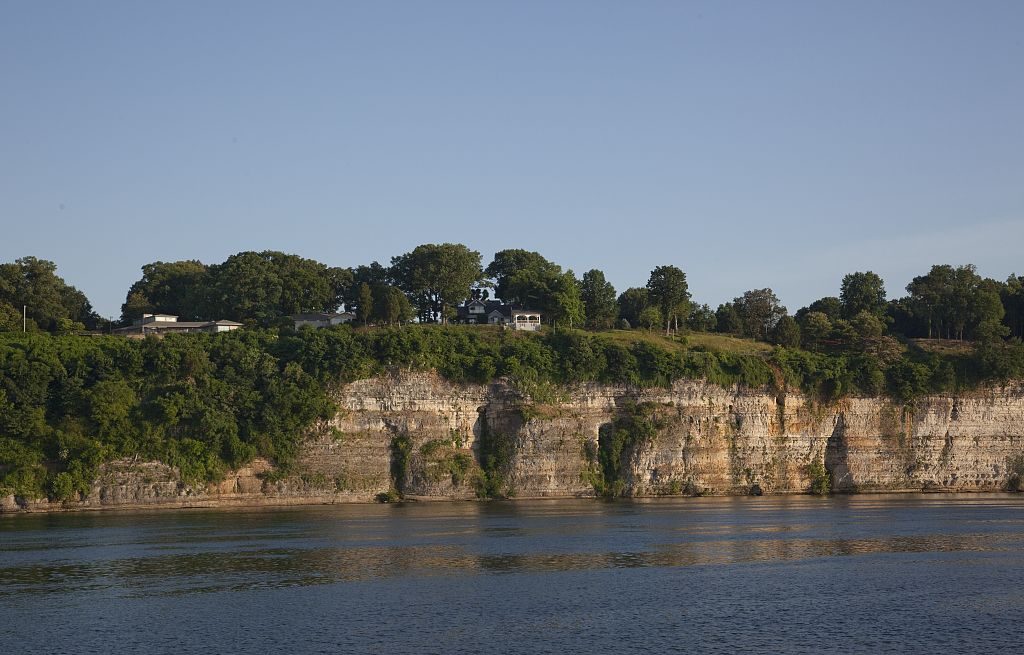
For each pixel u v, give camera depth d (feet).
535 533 326.03
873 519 369.71
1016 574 257.14
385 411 460.14
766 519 369.30
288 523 355.77
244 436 434.30
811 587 240.53
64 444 406.41
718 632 200.23
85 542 306.96
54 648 189.37
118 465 412.16
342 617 209.56
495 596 228.63
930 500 457.27
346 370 455.22
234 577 248.93
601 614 213.25
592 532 329.11
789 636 198.18
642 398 487.20
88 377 435.12
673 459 480.64
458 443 467.11
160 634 197.77
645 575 253.03
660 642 193.36
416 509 412.36
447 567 262.26
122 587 237.66
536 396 473.26
